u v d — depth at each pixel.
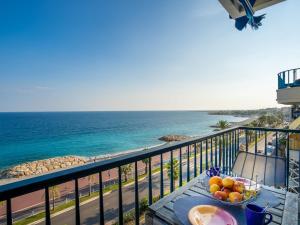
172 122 166.25
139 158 1.66
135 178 1.76
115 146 72.06
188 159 2.41
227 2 2.47
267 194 1.63
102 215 1.45
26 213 24.72
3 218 19.08
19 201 29.39
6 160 55.88
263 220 1.10
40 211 24.95
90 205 25.11
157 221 1.35
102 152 62.97
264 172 2.26
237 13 2.68
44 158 57.06
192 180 1.93
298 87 8.11
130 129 117.81
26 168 45.28
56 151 65.31
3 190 0.91
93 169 1.31
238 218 1.27
